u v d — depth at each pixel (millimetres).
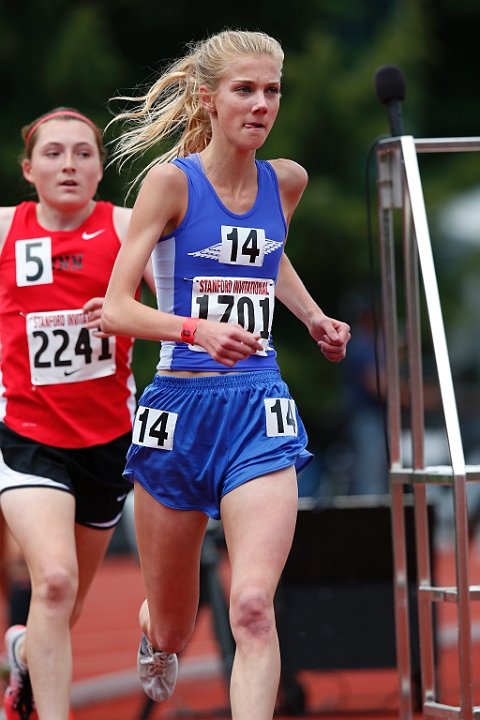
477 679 22609
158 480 12516
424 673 14031
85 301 15141
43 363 15008
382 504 19797
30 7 56750
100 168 15477
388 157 14695
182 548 12734
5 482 14562
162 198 12086
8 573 21953
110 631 31797
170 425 12352
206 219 12188
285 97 58594
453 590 13531
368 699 21844
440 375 13164
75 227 15367
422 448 14180
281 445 12133
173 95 13508
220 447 12188
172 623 13453
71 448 14977
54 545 13875
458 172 60688
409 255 14555
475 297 60344
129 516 37406
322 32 60156
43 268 15133
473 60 74812
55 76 55844
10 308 15203
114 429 15273
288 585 19750
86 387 15078
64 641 13641
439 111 74125
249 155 12453
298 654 19625
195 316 12203
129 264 12031
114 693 23531
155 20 60469
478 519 45500
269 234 12445
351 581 19781
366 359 43375
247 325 12273
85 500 15336
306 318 13617
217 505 12414
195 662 25781
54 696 13430
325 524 19766
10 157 54438
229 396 12195
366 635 19641
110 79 56531
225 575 33438
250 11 62094
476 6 73125
